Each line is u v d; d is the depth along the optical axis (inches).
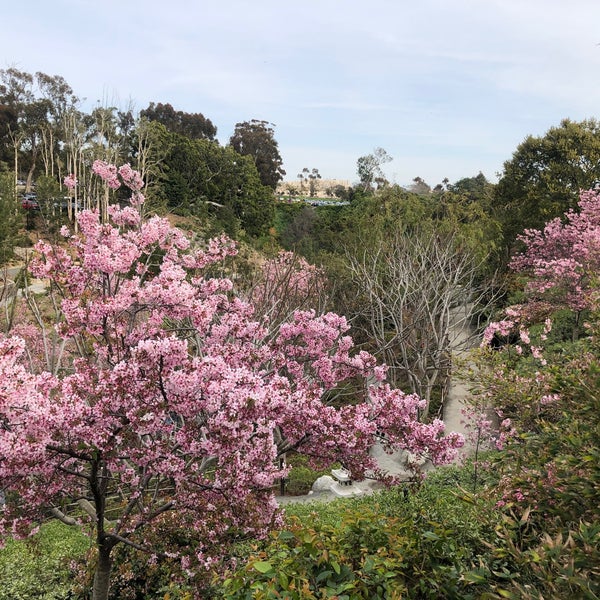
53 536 396.5
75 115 1958.7
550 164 1177.4
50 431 185.9
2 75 2165.4
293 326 339.6
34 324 540.4
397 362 662.5
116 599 273.9
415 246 723.4
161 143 1937.7
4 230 984.9
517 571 131.6
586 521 126.6
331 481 508.4
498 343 735.7
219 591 223.9
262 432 208.4
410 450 263.6
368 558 124.5
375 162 2586.1
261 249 1315.2
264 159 2967.5
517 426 238.1
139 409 195.3
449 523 164.1
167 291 259.3
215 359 206.4
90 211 279.7
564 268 614.9
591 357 223.6
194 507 220.5
